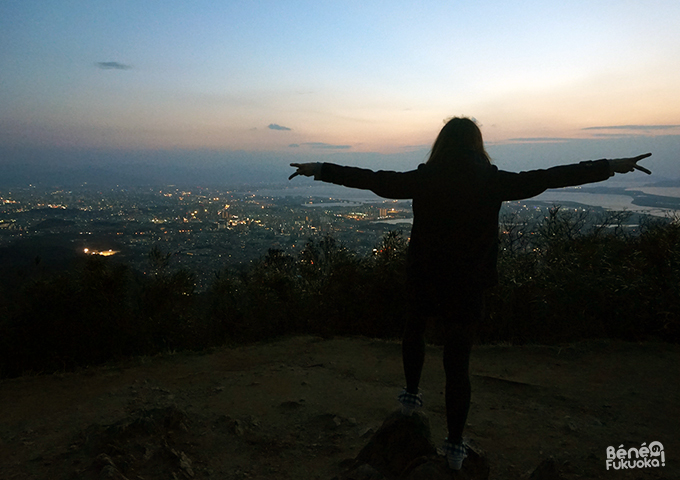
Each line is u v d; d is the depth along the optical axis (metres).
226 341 5.35
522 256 5.71
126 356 4.72
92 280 4.73
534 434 2.72
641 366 3.88
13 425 2.78
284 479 2.18
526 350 4.45
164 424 2.56
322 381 3.72
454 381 1.80
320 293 5.89
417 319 2.04
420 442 2.11
